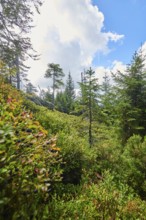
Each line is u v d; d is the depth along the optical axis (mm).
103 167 7328
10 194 2428
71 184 5258
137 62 16172
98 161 7602
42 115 8930
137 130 14867
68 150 6066
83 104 15656
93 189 4918
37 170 2875
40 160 3193
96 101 15172
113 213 4121
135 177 6773
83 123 14719
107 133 15094
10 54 13984
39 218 2729
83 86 14977
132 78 15602
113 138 15016
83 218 3531
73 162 5941
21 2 13352
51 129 7668
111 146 8859
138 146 7570
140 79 16031
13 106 3824
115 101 16359
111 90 16734
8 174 2400
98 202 4289
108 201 4371
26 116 3650
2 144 2404
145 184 6461
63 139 6629
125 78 16000
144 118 15195
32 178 2918
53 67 43781
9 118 3146
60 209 3395
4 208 2410
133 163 7090
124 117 14984
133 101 15797
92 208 3859
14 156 2555
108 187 5184
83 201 4137
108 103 16078
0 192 2229
